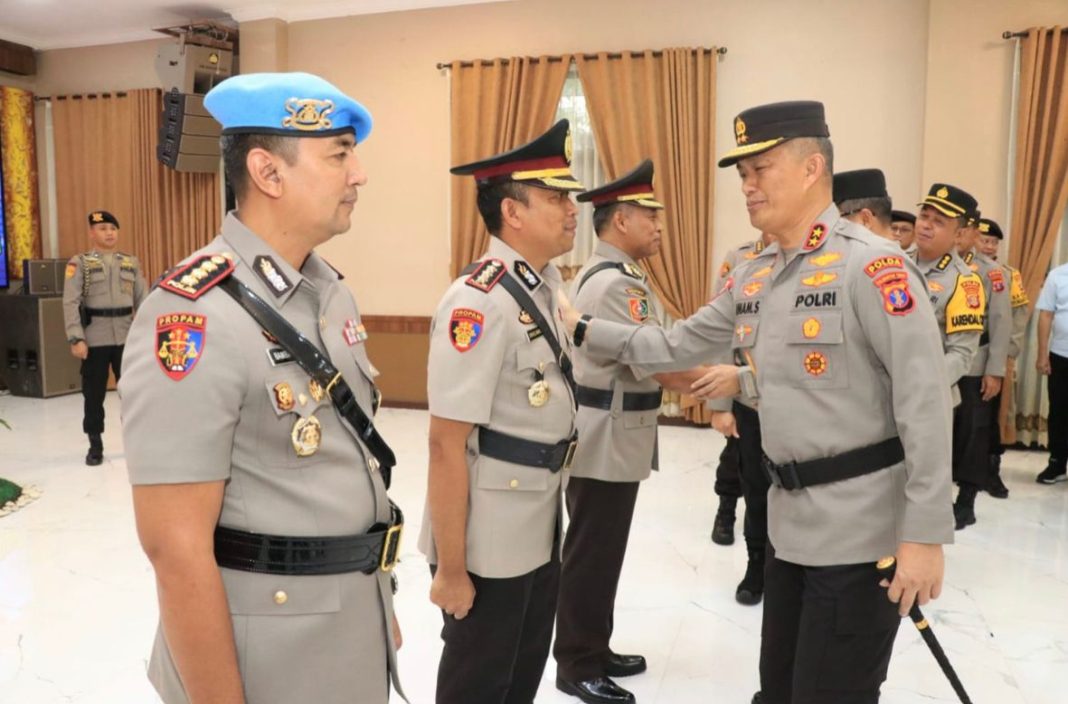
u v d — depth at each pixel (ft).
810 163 5.08
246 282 3.47
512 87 20.30
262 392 3.36
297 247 3.64
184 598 3.12
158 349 3.18
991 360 12.41
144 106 24.36
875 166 18.37
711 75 18.97
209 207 23.88
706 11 19.22
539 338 5.25
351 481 3.64
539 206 5.33
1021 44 16.72
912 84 18.01
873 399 4.84
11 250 25.76
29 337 23.41
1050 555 11.25
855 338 4.84
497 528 5.14
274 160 3.47
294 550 3.45
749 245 13.69
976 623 9.15
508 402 5.17
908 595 4.50
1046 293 14.88
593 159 20.31
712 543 11.76
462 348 4.95
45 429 19.43
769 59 18.88
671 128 19.24
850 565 4.83
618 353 6.86
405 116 21.85
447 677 5.40
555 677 7.92
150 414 3.13
